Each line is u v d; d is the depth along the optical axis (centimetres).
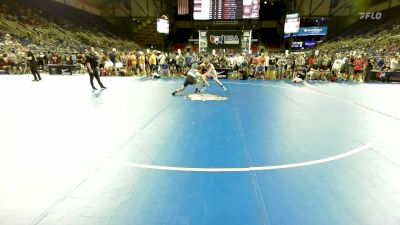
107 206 333
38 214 316
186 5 3722
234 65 2084
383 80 1855
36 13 3209
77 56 2358
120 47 4031
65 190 367
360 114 841
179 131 643
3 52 2108
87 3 4347
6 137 584
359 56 1989
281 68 2070
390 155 496
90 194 359
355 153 505
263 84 1678
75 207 330
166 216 314
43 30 2925
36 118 753
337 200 347
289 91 1360
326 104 1009
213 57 2202
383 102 1059
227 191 368
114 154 494
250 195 358
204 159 476
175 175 414
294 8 4278
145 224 300
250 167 443
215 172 424
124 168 436
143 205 335
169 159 475
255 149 526
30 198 347
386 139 591
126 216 314
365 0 4378
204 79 1310
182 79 1925
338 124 718
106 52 3042
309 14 4544
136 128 663
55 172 420
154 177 407
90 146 534
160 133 625
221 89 1414
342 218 311
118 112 839
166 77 2086
